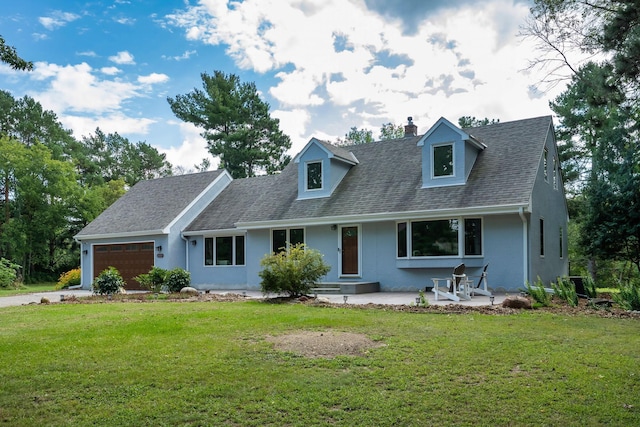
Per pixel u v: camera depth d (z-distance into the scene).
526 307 10.93
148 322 9.77
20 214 36.41
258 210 21.08
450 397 5.20
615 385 5.45
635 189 20.33
